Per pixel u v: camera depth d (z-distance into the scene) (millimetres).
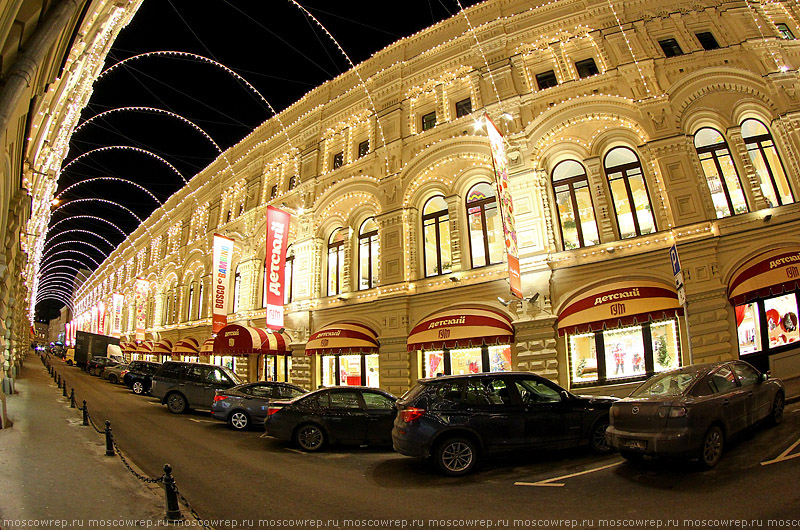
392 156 18969
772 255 11242
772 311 11852
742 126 13828
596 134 14695
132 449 9578
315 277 20859
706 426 6805
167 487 5234
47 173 17016
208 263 29641
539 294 14094
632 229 13930
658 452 6672
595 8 16188
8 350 16797
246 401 13328
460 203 16797
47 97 10719
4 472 6516
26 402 14742
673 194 13133
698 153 13820
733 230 12312
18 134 8719
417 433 7812
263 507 6164
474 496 6551
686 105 13953
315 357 19891
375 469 8484
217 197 30719
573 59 16391
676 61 14602
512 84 16625
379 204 18797
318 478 7766
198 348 28250
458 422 7852
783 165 12953
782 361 11344
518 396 8367
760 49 14094
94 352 36219
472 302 15281
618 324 12125
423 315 16438
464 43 18391
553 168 15492
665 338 12594
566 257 14062
